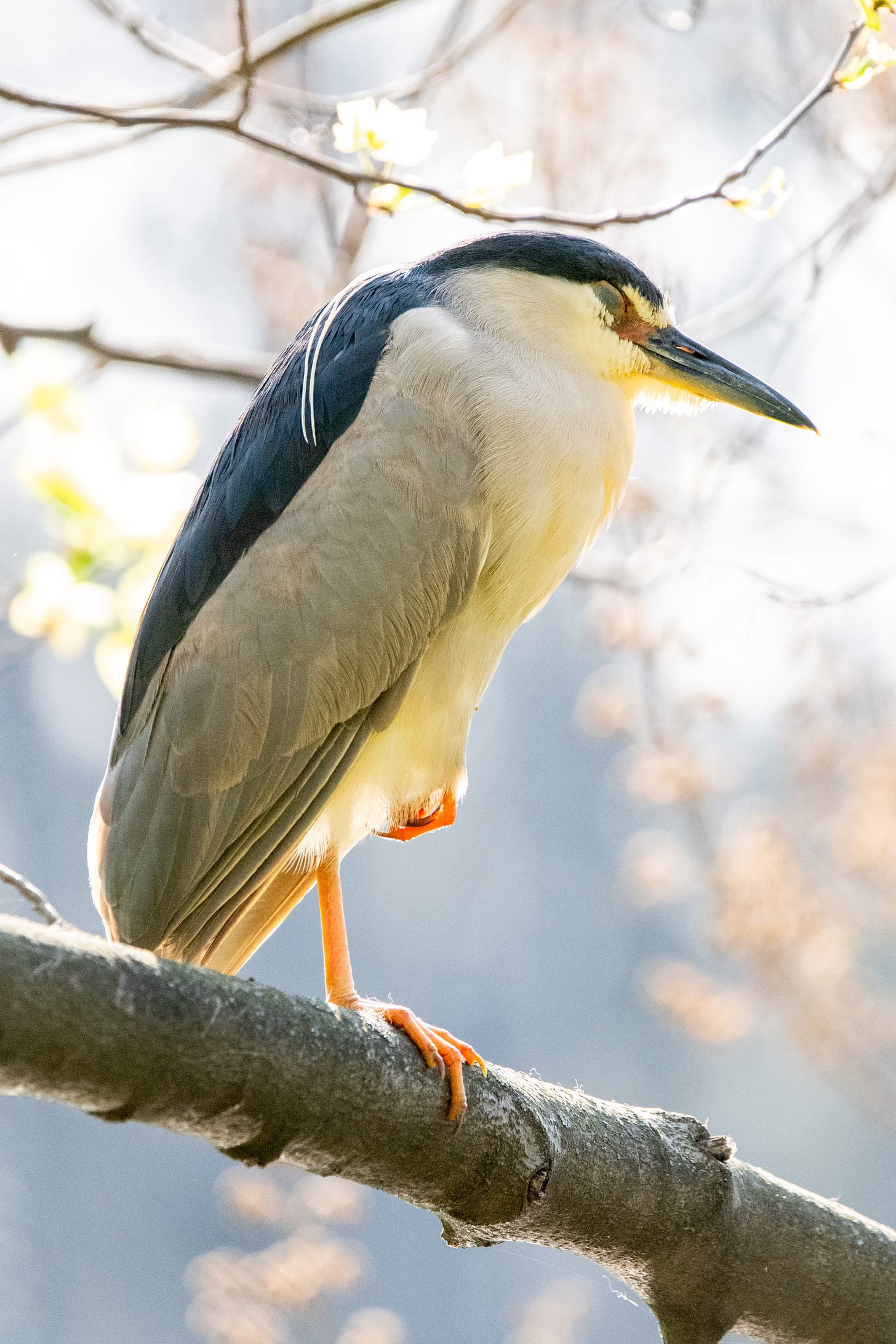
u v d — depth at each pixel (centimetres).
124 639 923
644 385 793
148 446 937
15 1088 420
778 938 1360
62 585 918
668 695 1331
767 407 766
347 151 708
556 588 759
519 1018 4134
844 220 1067
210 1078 441
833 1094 3456
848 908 1469
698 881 1409
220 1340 1232
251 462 711
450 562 681
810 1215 573
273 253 1326
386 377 697
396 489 679
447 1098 504
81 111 700
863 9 683
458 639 705
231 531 704
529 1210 524
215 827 671
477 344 711
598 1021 4041
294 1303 1240
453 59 956
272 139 713
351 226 1077
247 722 673
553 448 704
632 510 1173
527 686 4528
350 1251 1273
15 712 4631
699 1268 556
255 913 716
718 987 1452
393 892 4338
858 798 1376
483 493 687
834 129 1190
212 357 1009
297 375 727
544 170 1141
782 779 1515
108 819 691
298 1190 1320
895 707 1378
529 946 4203
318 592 675
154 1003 428
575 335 747
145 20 884
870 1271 574
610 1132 545
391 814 719
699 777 1346
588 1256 556
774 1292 565
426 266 759
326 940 680
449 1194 516
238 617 681
